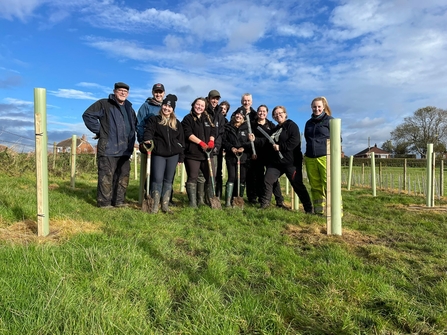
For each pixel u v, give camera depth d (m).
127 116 5.98
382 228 4.96
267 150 6.66
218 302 2.25
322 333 2.01
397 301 2.35
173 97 5.65
